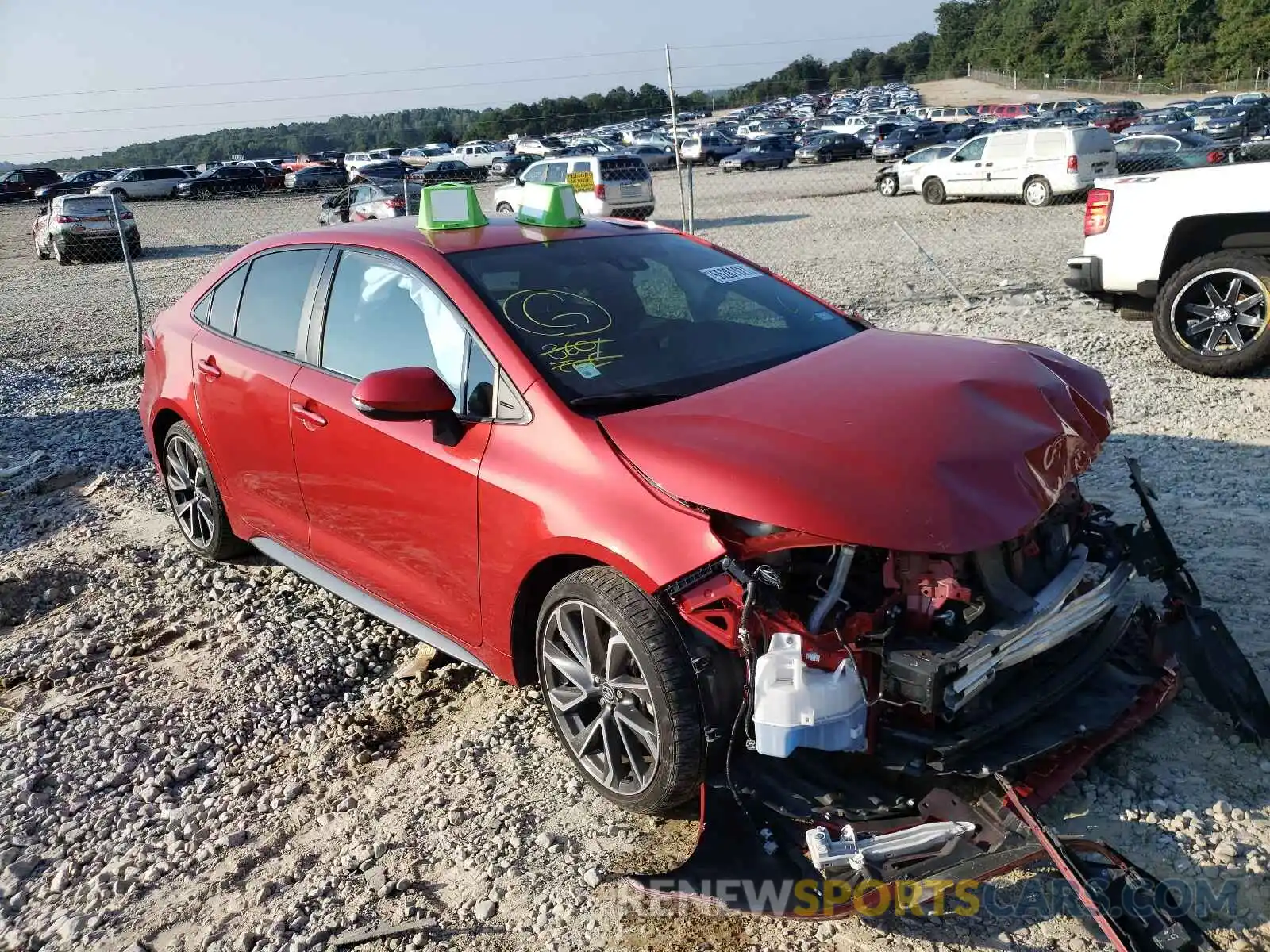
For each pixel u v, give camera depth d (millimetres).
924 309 10133
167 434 5035
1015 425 2891
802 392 3045
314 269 4074
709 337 3525
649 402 3088
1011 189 22969
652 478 2725
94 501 6234
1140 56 102000
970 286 11344
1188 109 51719
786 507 2516
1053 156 22141
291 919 2740
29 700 4023
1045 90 97625
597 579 2816
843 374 3188
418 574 3541
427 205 3852
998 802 2484
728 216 24531
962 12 143750
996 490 2627
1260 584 3912
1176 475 5129
